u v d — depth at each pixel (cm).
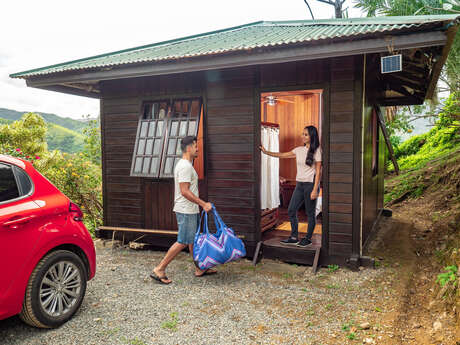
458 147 1127
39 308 309
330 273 468
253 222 536
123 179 630
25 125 1320
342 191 480
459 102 880
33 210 312
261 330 323
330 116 480
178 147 566
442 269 434
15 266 292
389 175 1331
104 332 320
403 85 739
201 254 431
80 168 936
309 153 486
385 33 379
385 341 299
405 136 1669
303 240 509
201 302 383
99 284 436
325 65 479
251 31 668
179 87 579
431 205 852
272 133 596
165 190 596
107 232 646
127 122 621
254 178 532
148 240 607
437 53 435
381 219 811
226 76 541
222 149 551
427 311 349
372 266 474
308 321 339
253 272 477
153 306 373
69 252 340
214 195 561
